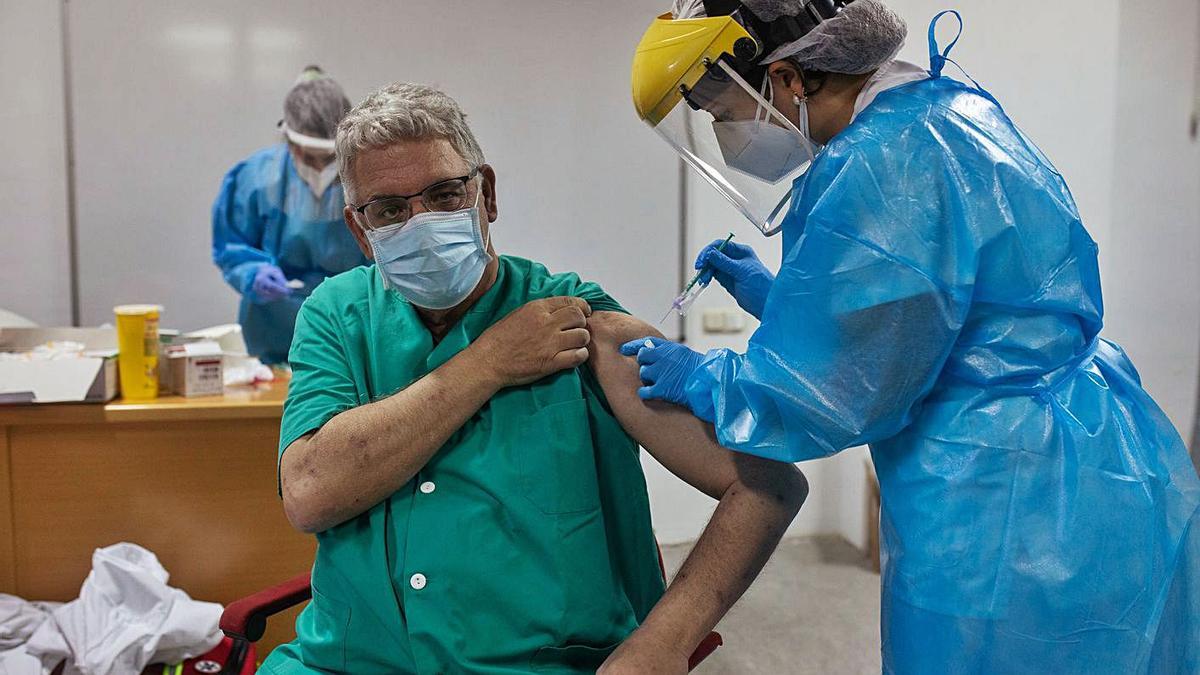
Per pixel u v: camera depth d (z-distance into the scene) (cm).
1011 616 101
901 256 99
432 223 118
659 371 121
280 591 142
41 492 212
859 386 100
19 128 311
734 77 112
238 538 220
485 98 333
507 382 122
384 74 327
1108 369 114
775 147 119
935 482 104
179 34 314
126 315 214
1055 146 265
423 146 118
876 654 263
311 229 299
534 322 123
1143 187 237
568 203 342
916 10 309
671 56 114
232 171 306
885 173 101
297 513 120
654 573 135
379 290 137
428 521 121
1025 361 105
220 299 330
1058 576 100
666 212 348
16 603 206
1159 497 106
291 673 126
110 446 213
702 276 146
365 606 123
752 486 117
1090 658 101
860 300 99
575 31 335
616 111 341
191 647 199
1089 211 255
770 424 105
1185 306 229
